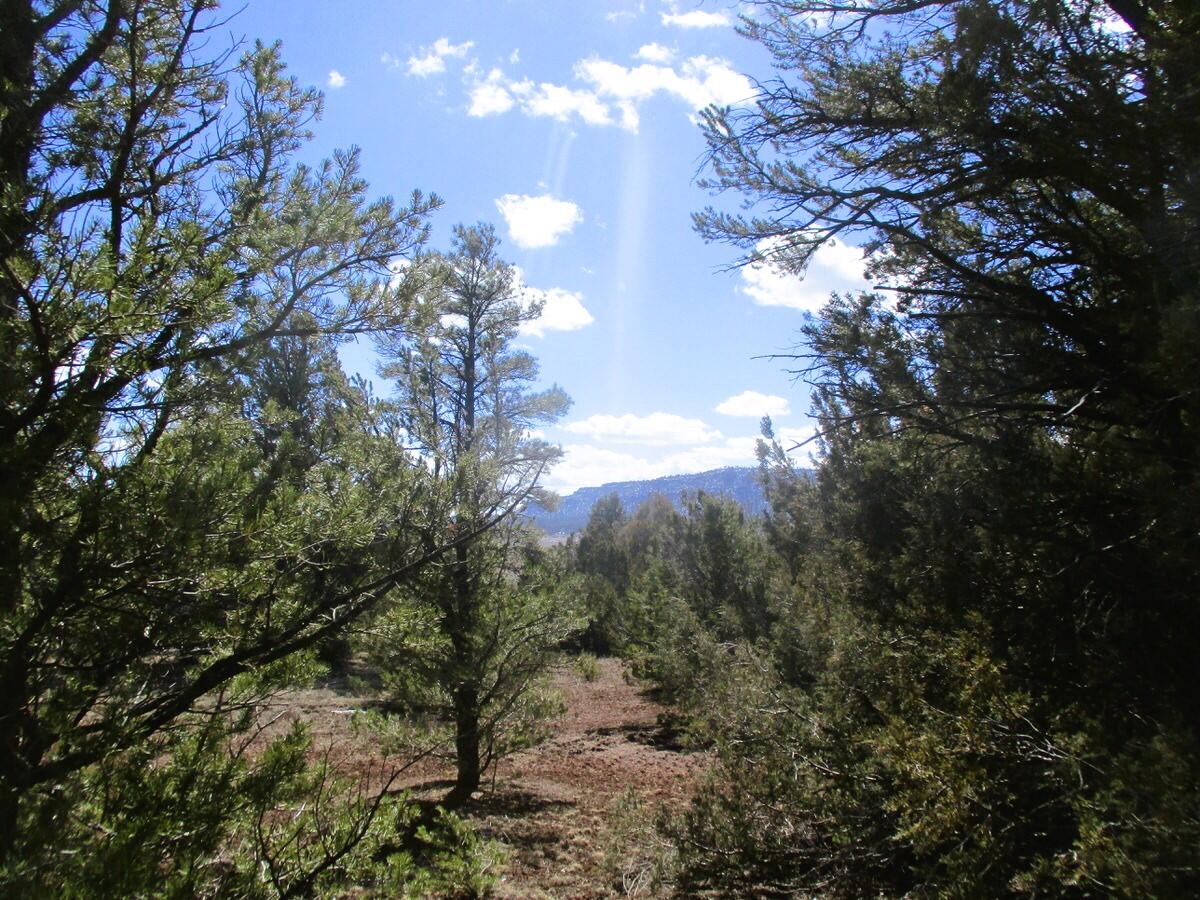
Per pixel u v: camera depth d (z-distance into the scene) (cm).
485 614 1094
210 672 381
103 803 306
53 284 292
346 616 421
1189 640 359
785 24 511
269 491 375
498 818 1045
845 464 588
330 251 447
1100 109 369
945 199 472
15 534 273
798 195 518
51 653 317
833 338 518
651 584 2428
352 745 1184
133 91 380
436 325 505
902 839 546
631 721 1961
